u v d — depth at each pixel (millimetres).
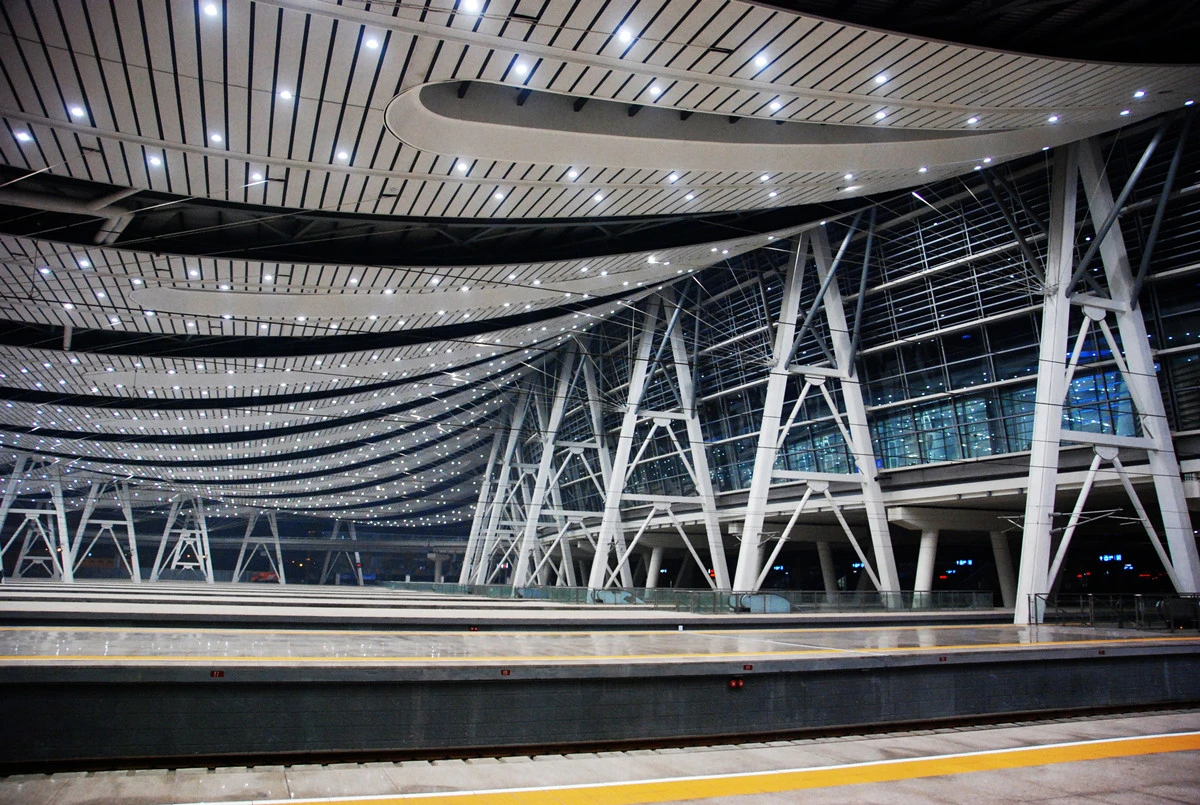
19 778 7719
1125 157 23797
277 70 13055
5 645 12539
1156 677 15070
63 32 11922
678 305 38844
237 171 16906
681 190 19594
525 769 8109
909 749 9125
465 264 23844
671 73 13688
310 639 15953
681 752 8961
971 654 13422
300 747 9719
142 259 21750
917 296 29547
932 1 12914
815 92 14852
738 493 39219
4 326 32250
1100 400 25656
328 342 35062
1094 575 44906
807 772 7992
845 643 15938
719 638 17516
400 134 15203
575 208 20391
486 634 18969
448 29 11953
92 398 46875
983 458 28359
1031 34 14367
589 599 36031
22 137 15086
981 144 19281
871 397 32250
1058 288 23875
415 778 7773
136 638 14977
